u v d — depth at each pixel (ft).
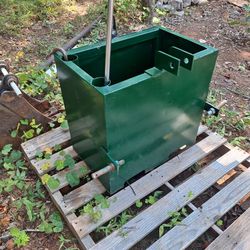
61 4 14.49
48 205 6.11
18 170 6.64
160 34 6.40
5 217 5.91
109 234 5.42
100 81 4.83
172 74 5.11
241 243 5.20
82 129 5.79
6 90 6.54
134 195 5.88
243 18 13.87
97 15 13.57
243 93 9.25
